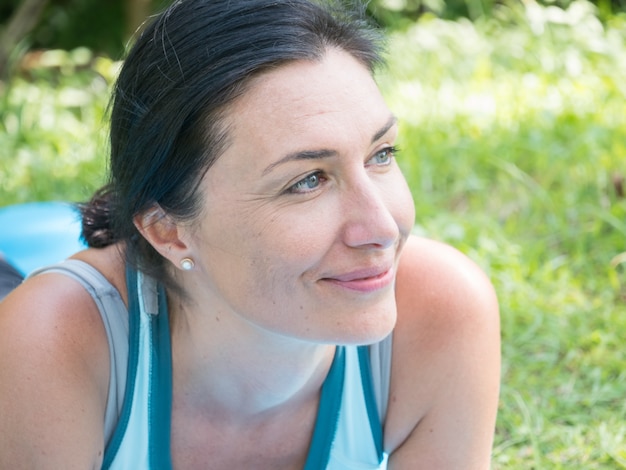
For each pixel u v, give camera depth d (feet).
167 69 7.32
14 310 8.36
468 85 24.41
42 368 8.11
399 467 9.23
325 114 7.11
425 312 8.85
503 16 28.96
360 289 7.34
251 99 7.13
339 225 7.22
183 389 8.76
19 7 30.53
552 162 19.60
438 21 28.48
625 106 21.95
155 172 7.55
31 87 26.61
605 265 16.19
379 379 8.99
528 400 12.97
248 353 8.31
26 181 20.72
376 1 29.25
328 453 9.12
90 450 8.39
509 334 14.43
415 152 20.39
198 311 8.31
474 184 19.08
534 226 17.71
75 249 14.57
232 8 7.22
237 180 7.25
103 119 8.71
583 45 25.79
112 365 8.46
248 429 9.02
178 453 9.07
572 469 11.64
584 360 13.84
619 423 12.32
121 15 32.35
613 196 18.10
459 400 8.86
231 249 7.45
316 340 7.52
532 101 22.95
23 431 8.12
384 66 9.12
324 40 7.31
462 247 16.60
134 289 8.48
